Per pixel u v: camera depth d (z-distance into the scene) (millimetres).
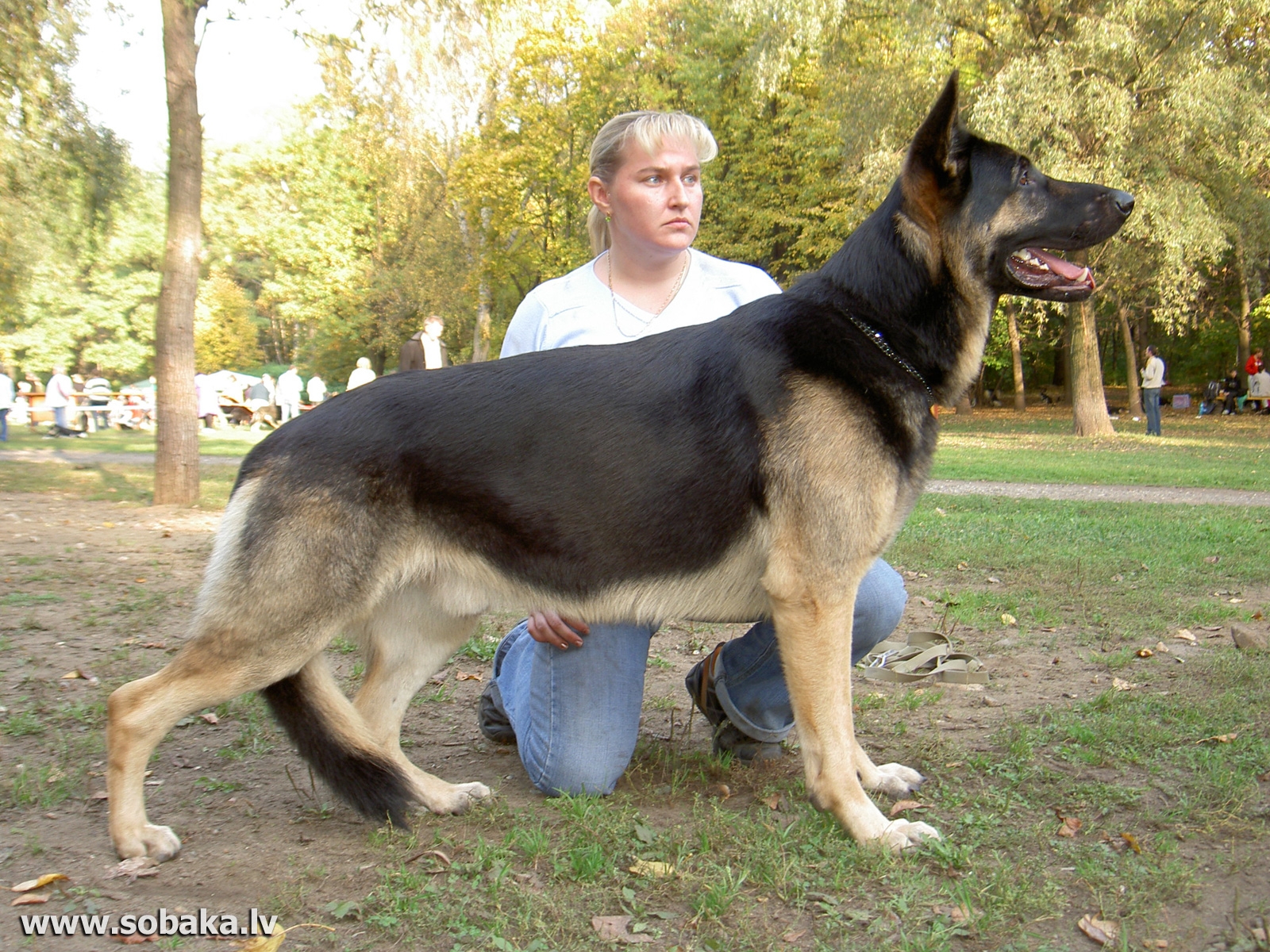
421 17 12664
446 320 34938
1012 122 17922
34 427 30484
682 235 3645
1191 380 43406
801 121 27328
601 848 2922
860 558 3004
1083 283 3371
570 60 24984
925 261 3160
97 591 6809
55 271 17719
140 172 15914
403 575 3086
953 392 3281
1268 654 4887
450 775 3797
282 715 3053
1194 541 8477
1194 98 17609
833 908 2602
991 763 3641
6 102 13430
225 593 2930
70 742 3896
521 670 3674
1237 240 21250
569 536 3014
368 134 25938
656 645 5664
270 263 43125
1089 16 18391
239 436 25219
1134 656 5074
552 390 3051
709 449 2992
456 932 2535
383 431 3002
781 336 3082
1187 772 3449
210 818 3297
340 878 2846
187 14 10883
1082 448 19766
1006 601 6309
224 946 2475
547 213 27844
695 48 28297
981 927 2508
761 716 3742
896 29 20328
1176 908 2578
